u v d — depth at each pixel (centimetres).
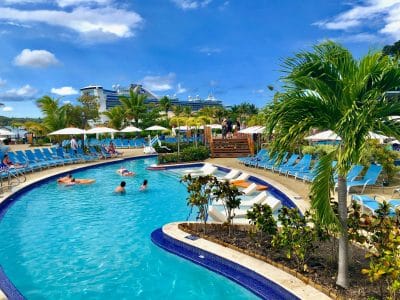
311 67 501
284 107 488
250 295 604
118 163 2659
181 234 851
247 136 2842
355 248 688
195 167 2350
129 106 4941
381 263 474
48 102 3191
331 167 488
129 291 652
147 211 1233
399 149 2002
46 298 630
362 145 430
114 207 1290
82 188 1644
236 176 1702
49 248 871
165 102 7531
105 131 2859
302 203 1084
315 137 1349
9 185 1460
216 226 877
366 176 1200
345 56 498
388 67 452
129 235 966
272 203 1040
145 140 4062
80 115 4459
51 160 2244
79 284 681
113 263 774
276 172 1758
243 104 7081
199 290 647
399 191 1116
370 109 431
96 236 959
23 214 1189
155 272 723
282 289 567
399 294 503
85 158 2520
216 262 715
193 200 853
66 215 1180
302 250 600
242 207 1092
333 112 495
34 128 4700
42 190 1594
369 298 462
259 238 785
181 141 3778
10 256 822
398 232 515
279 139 509
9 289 621
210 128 3092
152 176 2019
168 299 620
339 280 543
